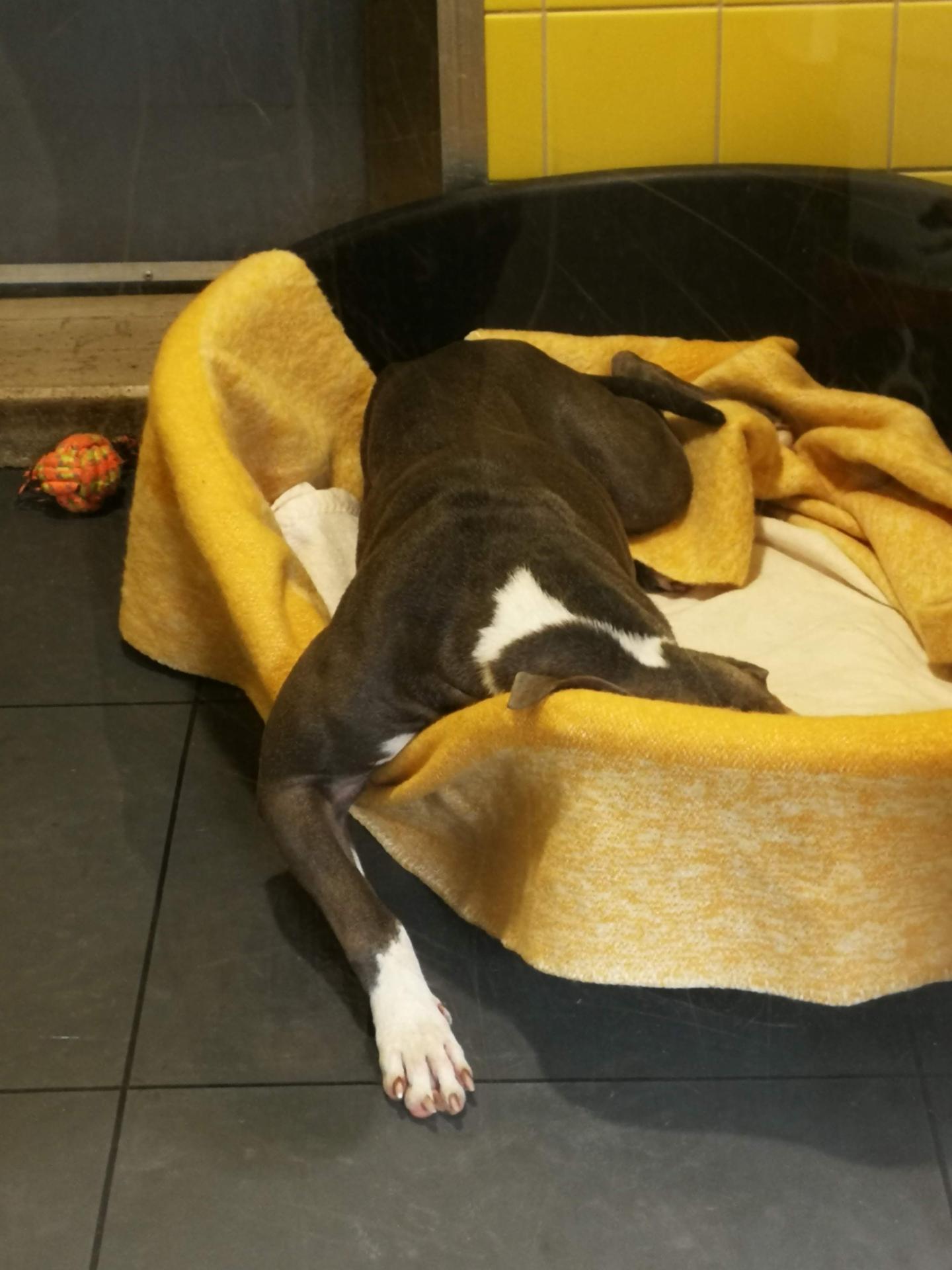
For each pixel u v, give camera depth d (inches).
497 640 51.8
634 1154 48.6
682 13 74.9
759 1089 50.3
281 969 54.6
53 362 73.6
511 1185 47.9
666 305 77.8
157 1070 51.5
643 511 69.0
